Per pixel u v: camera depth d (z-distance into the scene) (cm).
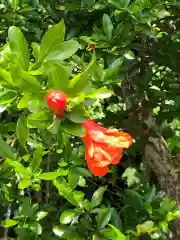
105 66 31
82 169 31
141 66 39
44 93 22
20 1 34
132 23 33
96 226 32
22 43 23
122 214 42
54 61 23
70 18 34
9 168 30
